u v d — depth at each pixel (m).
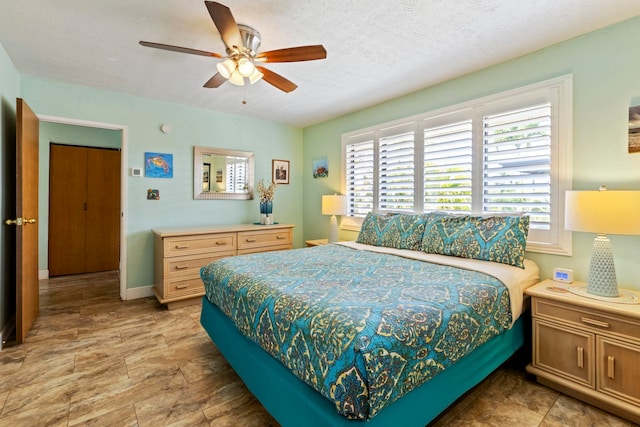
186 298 3.35
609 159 2.11
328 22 2.06
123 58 2.62
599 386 1.72
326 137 4.58
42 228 4.53
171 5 1.89
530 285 2.16
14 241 2.84
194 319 3.02
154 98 3.65
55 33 2.22
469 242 2.41
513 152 2.58
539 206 2.45
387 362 1.14
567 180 2.29
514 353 2.19
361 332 1.16
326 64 2.68
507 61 2.61
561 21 2.05
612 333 1.68
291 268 2.16
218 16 1.67
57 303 3.46
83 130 4.85
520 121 2.52
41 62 2.69
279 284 1.75
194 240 3.39
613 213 1.76
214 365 2.19
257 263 2.32
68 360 2.23
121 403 1.77
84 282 4.35
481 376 1.70
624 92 2.04
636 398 1.60
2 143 2.45
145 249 3.69
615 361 1.67
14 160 2.78
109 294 3.80
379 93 3.40
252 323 1.68
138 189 3.62
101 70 2.86
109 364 2.19
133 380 2.00
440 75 2.91
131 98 3.53
